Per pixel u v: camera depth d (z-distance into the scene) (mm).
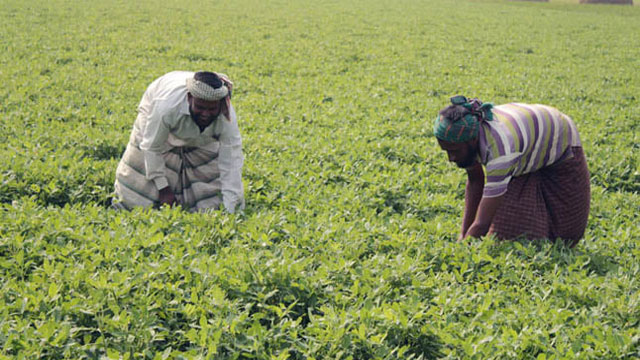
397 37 21328
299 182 6633
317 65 15281
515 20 28703
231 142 5453
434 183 7133
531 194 5012
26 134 7711
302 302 4141
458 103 4402
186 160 5668
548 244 4941
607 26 27844
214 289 3883
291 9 28125
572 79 15188
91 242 4566
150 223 5082
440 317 3912
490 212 4676
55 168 6211
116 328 3562
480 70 15891
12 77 11211
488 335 3684
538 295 4309
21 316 3639
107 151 7633
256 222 5180
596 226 6148
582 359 3508
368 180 6945
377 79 13938
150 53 15359
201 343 3457
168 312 3826
